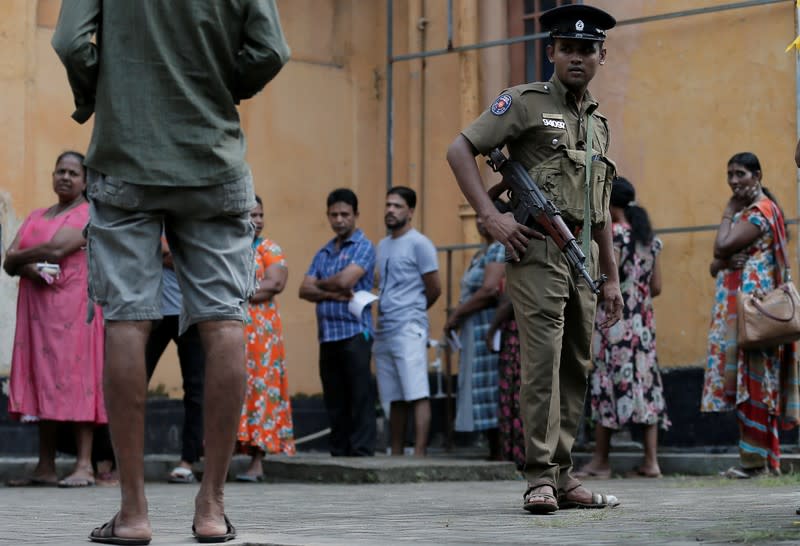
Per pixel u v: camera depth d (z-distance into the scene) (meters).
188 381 8.78
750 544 3.70
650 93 10.58
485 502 6.22
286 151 11.84
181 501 6.62
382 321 10.29
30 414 8.42
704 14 10.34
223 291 4.14
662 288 10.44
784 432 9.66
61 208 8.66
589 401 10.34
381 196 12.24
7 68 10.52
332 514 5.52
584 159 5.42
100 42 4.12
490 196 5.61
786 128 9.94
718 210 10.23
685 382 10.27
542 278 5.33
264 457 9.24
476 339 9.81
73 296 8.47
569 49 5.43
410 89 11.92
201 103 4.09
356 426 9.77
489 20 11.56
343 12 12.24
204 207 4.11
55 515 5.66
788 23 9.95
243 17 4.13
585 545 3.77
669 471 9.47
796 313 8.21
